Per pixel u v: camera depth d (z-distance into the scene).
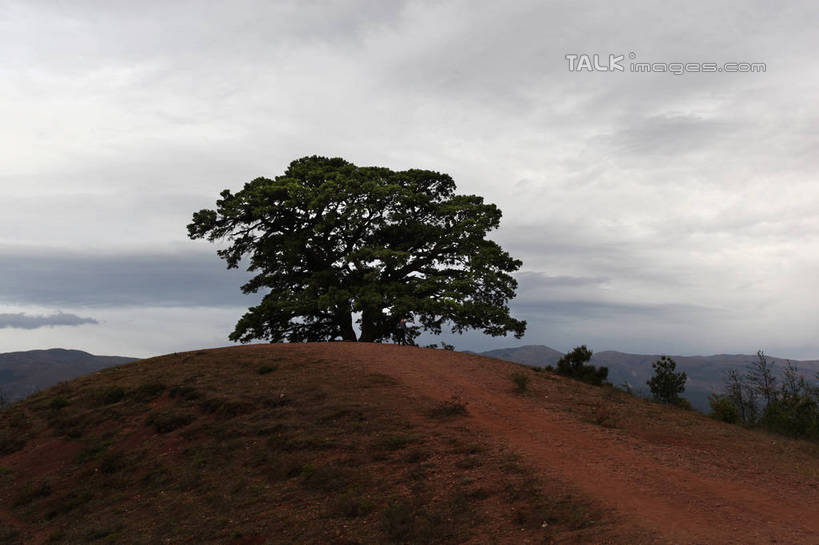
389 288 35.19
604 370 24.19
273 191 36.19
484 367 22.88
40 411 21.66
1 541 13.20
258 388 19.84
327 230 37.56
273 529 10.67
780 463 12.82
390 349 25.77
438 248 39.22
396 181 40.41
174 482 14.34
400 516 9.94
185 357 25.88
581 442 13.70
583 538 8.40
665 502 9.77
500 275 38.06
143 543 11.21
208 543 10.65
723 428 16.62
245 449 15.20
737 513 9.27
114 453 16.91
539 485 10.64
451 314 35.50
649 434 14.90
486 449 12.92
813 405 21.42
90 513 13.83
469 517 9.73
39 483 16.19
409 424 15.12
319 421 16.06
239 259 40.06
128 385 22.41
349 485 11.98
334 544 9.64
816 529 8.58
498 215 40.25
